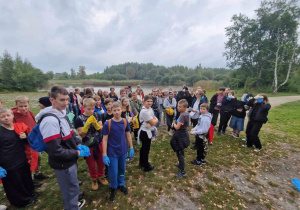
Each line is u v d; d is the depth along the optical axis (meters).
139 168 3.58
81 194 2.70
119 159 2.62
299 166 3.77
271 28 23.53
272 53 24.42
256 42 25.52
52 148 1.71
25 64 38.41
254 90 27.09
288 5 22.61
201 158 3.73
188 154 4.27
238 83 29.17
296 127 6.85
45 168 3.57
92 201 2.58
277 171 3.56
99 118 3.05
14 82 34.44
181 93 6.81
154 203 2.59
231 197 2.74
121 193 2.77
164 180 3.16
